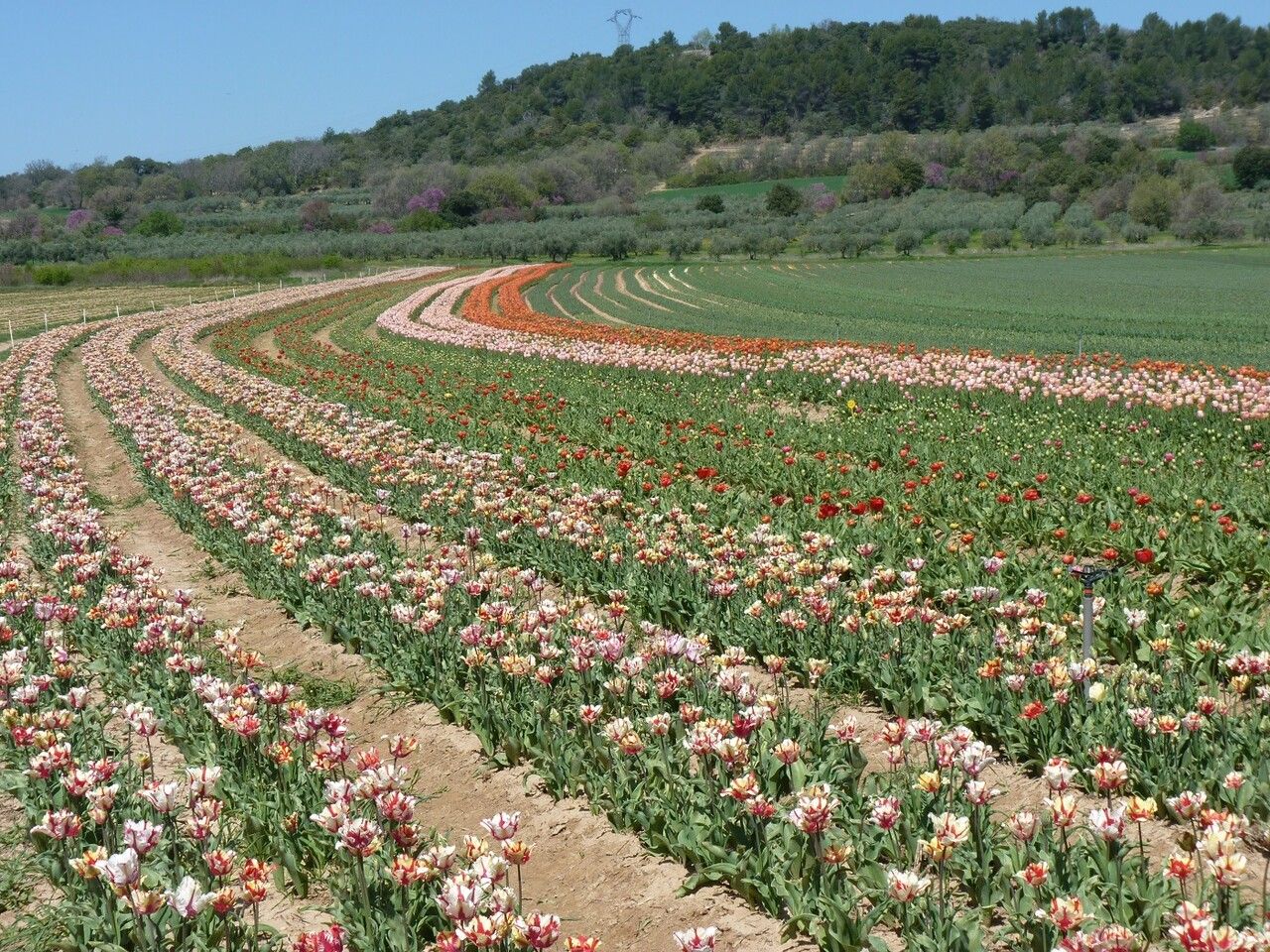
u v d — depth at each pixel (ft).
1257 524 49.16
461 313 185.57
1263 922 19.69
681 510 51.67
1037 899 21.83
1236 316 184.24
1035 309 202.49
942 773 26.27
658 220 474.08
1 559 53.36
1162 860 24.72
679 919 24.61
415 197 575.79
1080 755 28.02
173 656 33.86
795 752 25.41
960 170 581.53
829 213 516.73
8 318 221.25
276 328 180.55
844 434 73.15
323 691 38.86
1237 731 27.91
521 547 49.85
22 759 31.40
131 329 174.50
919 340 154.30
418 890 23.38
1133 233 419.95
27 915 25.14
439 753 33.88
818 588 36.86
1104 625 36.06
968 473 60.29
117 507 70.44
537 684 34.01
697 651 31.53
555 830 28.99
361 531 53.62
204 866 24.88
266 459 79.41
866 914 22.04
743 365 107.34
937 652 34.27
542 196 623.77
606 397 93.81
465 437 79.00
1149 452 62.44
